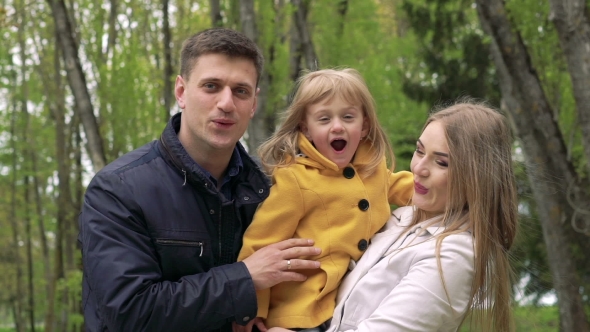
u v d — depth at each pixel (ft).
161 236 7.90
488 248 7.96
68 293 56.13
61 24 30.53
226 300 7.66
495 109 8.96
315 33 37.99
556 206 28.02
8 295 86.79
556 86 36.35
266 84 28.07
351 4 36.86
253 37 25.43
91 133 30.40
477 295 8.00
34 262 83.66
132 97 33.73
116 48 34.50
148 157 8.32
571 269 27.91
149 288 7.49
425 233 8.38
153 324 7.40
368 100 9.06
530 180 10.37
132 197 7.85
